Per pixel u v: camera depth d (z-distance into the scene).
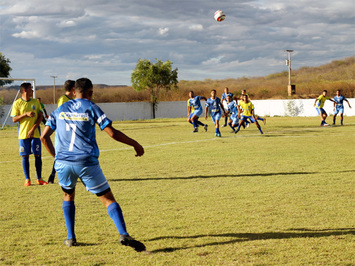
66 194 5.54
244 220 6.46
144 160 13.56
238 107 23.50
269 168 11.50
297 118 41.44
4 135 26.25
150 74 49.88
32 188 9.40
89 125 5.19
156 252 5.12
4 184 9.91
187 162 12.94
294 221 6.35
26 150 9.66
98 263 4.79
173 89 55.22
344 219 6.43
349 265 4.60
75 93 5.46
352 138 19.97
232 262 4.73
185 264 4.70
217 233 5.83
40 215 7.02
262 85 77.19
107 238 5.73
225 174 10.71
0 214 7.08
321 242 5.37
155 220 6.56
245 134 23.23
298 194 8.23
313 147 16.39
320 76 105.00
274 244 5.32
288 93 63.59
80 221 6.59
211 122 36.91
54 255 5.08
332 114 44.75
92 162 5.16
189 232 5.91
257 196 8.12
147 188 9.12
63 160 5.18
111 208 5.15
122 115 48.00
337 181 9.52
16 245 5.48
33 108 9.73
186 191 8.74
